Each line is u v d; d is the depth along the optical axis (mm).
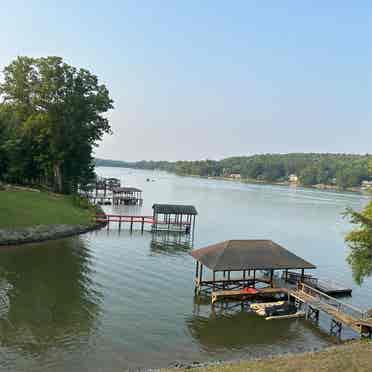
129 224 66250
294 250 54906
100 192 124812
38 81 71188
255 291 30797
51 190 77125
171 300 30031
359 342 22906
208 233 63625
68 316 25438
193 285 34188
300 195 176000
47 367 18844
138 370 19172
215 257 30750
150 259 42625
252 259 30906
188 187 185250
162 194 135875
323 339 24594
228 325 26016
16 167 72375
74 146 73312
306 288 32000
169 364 20094
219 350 22234
